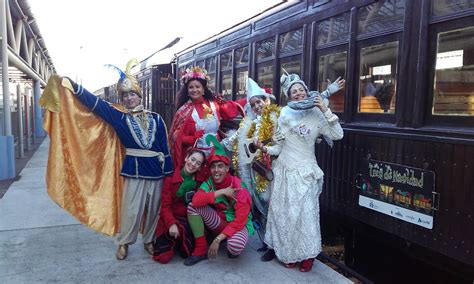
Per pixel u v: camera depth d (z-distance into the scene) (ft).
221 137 13.29
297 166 10.55
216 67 23.50
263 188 11.69
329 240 16.92
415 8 10.51
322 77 14.23
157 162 11.34
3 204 17.67
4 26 23.86
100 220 11.39
